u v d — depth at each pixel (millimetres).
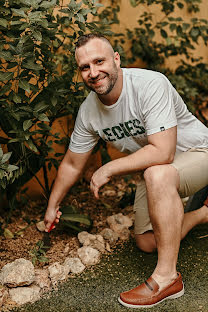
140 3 3752
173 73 4059
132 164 2195
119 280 2387
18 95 2432
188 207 2777
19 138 2531
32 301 2227
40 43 2707
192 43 4297
